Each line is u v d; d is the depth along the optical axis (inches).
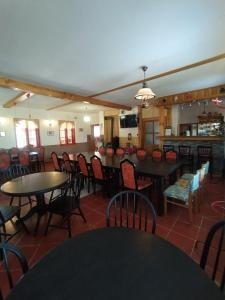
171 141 233.3
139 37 86.7
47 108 303.0
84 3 63.6
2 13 67.3
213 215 107.1
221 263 67.7
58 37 85.1
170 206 121.8
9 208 88.7
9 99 216.5
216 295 28.1
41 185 94.5
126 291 28.9
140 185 119.3
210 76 147.7
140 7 66.4
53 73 131.2
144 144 300.7
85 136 386.9
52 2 62.6
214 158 199.9
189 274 32.2
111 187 142.1
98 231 47.2
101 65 118.7
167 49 98.9
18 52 98.6
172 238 85.1
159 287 29.6
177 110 248.1
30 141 296.2
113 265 34.7
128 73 134.0
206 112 291.6
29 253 78.2
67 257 37.2
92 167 145.8
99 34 83.5
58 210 89.4
